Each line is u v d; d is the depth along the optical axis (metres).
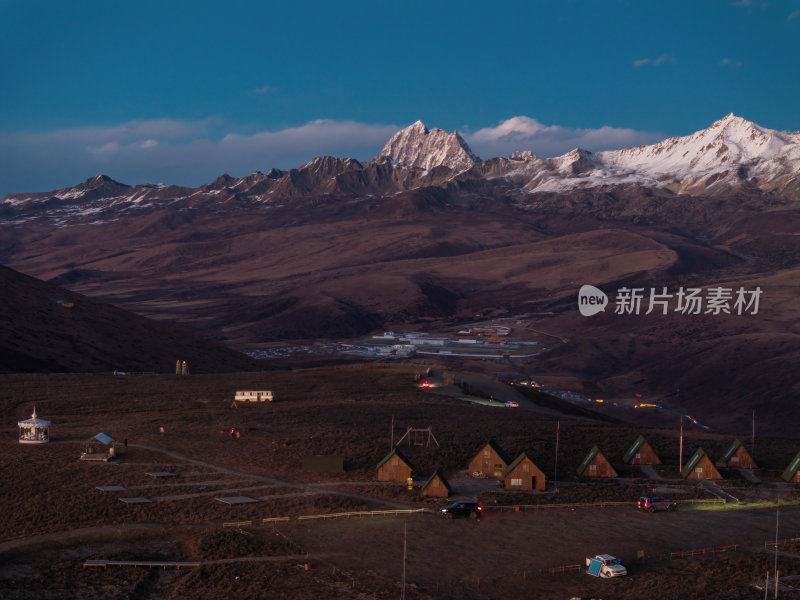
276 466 79.50
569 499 71.88
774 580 53.00
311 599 50.06
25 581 52.88
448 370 163.38
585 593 51.50
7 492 69.12
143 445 86.44
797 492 76.62
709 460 80.94
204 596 50.94
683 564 56.69
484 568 55.56
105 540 59.94
